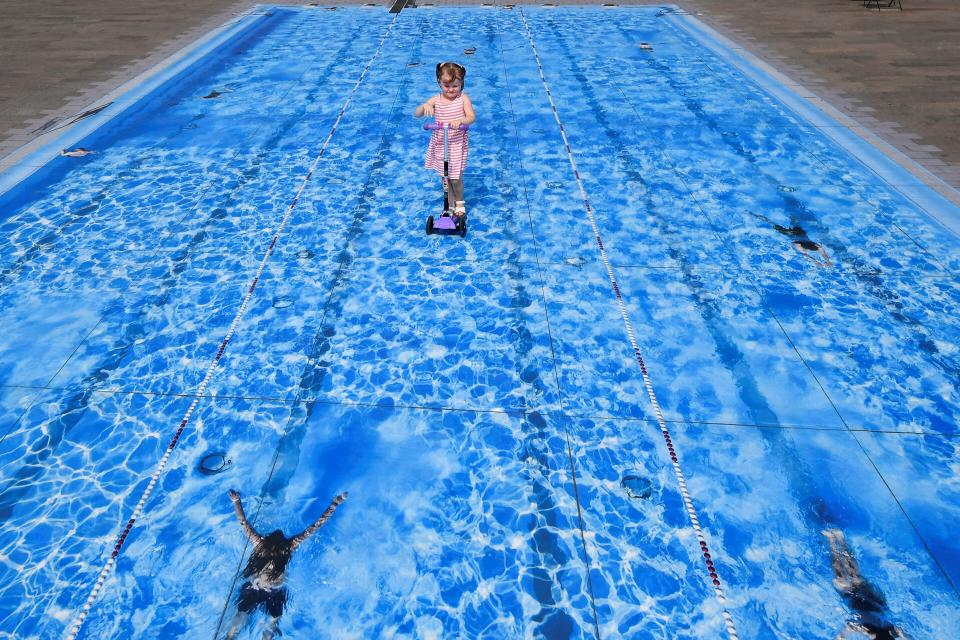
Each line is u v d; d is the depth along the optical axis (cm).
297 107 884
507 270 543
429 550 323
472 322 483
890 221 605
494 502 348
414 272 540
